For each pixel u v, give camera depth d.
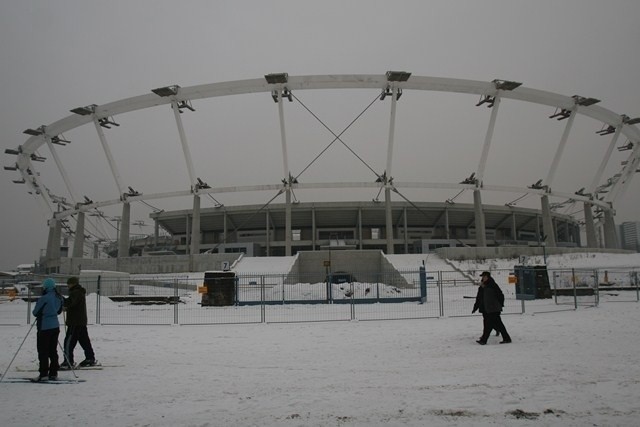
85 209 66.50
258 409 6.21
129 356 10.74
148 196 62.78
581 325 14.02
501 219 80.31
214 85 54.84
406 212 73.94
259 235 78.19
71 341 9.45
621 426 5.25
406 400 6.47
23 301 30.67
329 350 11.01
